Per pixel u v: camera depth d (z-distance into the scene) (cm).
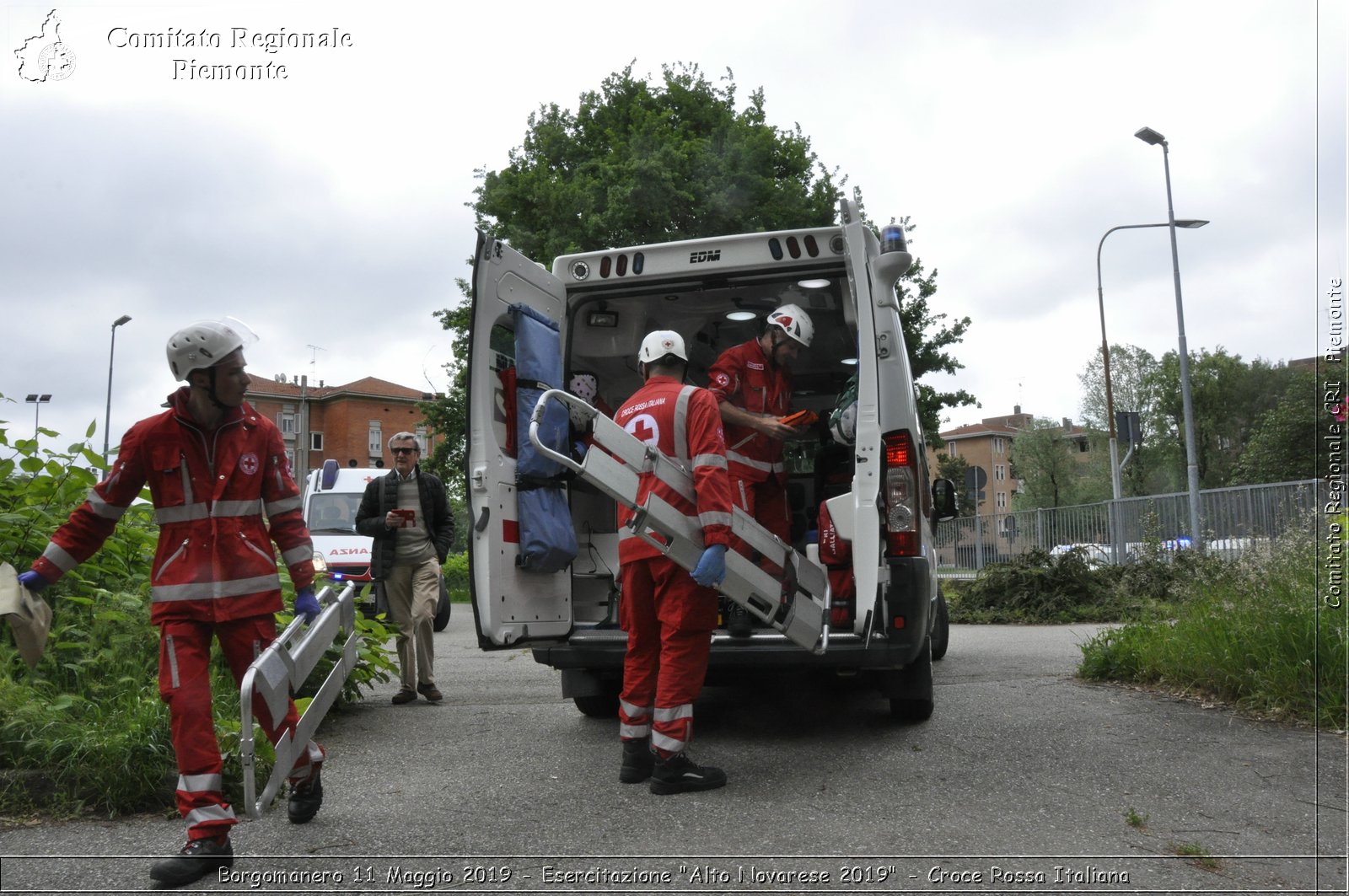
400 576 689
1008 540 1969
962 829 376
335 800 427
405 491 695
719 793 432
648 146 2305
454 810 410
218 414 354
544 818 398
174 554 348
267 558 361
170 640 343
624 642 558
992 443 9956
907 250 521
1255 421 5000
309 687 586
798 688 729
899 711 571
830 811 402
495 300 545
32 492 568
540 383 566
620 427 448
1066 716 567
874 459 512
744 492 554
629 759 451
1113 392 5328
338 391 7394
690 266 586
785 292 639
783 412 595
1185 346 2106
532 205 2420
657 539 435
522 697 713
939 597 828
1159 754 474
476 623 523
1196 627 643
